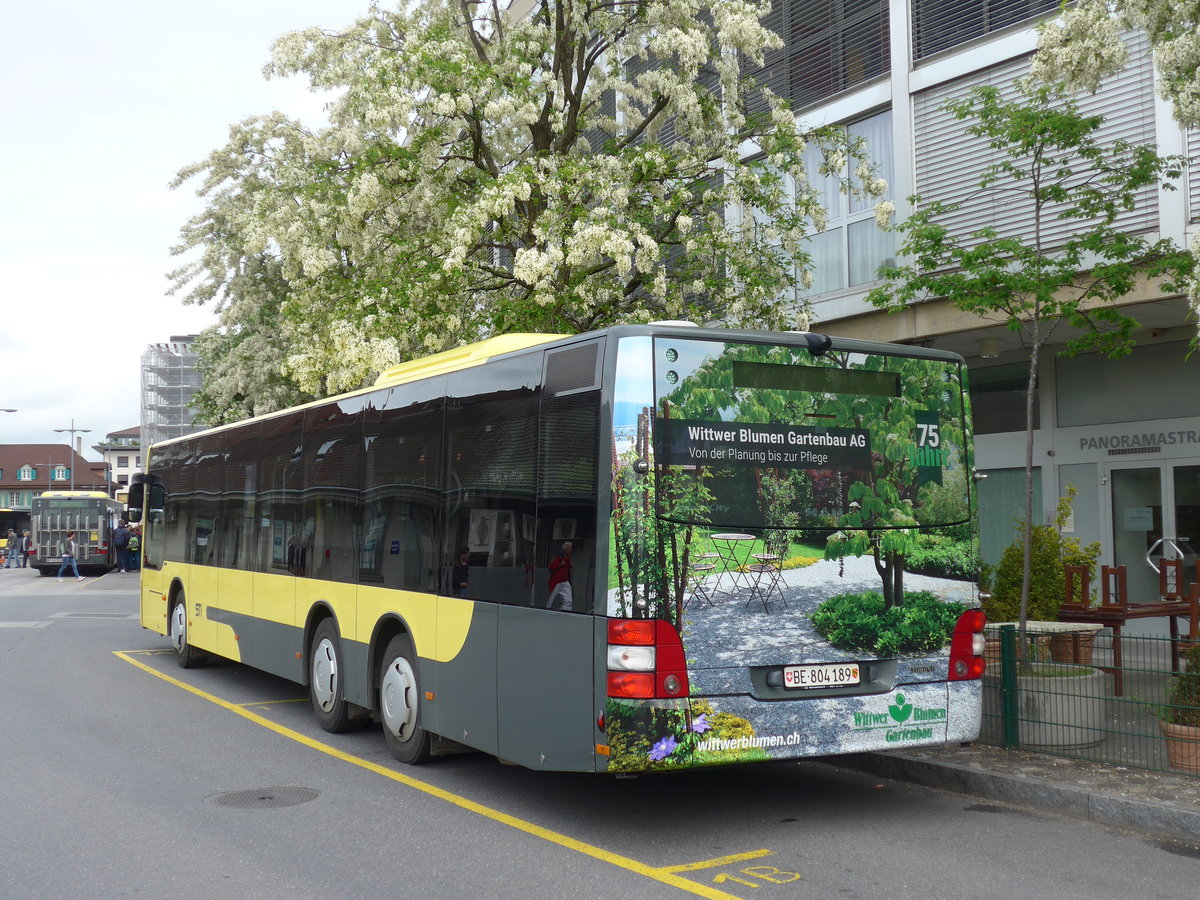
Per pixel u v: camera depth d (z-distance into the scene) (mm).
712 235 13578
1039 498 15312
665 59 14500
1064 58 8578
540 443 6832
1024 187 13555
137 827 6793
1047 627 9312
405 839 6484
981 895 5363
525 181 12930
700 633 6199
